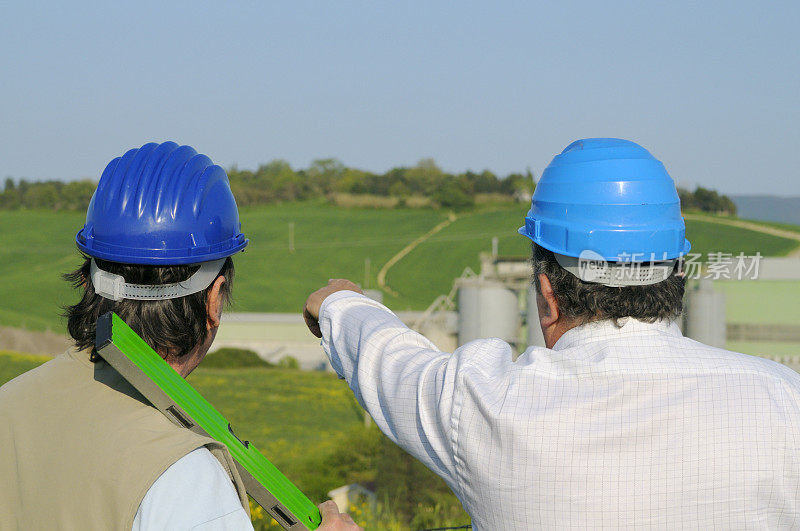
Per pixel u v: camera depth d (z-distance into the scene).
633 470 1.25
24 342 41.72
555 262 1.44
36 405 1.41
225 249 1.53
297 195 97.88
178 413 1.38
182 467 1.26
